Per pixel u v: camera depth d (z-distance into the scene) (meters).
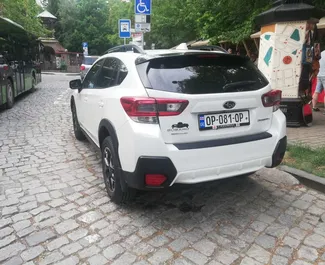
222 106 3.12
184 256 2.78
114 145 3.37
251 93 3.28
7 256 2.76
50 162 5.04
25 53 12.70
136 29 8.56
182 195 3.91
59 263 2.68
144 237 3.05
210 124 3.12
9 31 10.26
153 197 3.85
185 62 3.31
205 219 3.38
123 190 3.39
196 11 12.88
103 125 3.68
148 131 2.96
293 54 6.77
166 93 2.99
